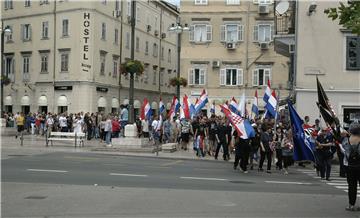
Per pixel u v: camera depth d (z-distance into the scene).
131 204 10.52
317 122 21.36
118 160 21.66
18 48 56.56
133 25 26.88
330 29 26.45
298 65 26.72
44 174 15.69
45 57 54.34
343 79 26.38
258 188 13.77
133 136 27.38
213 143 25.67
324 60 26.50
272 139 19.27
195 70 50.97
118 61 57.34
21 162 19.39
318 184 15.48
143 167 18.81
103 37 54.00
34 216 9.19
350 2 11.20
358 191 13.95
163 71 71.56
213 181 15.07
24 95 55.81
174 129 31.38
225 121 23.36
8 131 38.84
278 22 32.41
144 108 32.31
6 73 57.19
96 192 12.10
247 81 50.22
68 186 13.08
